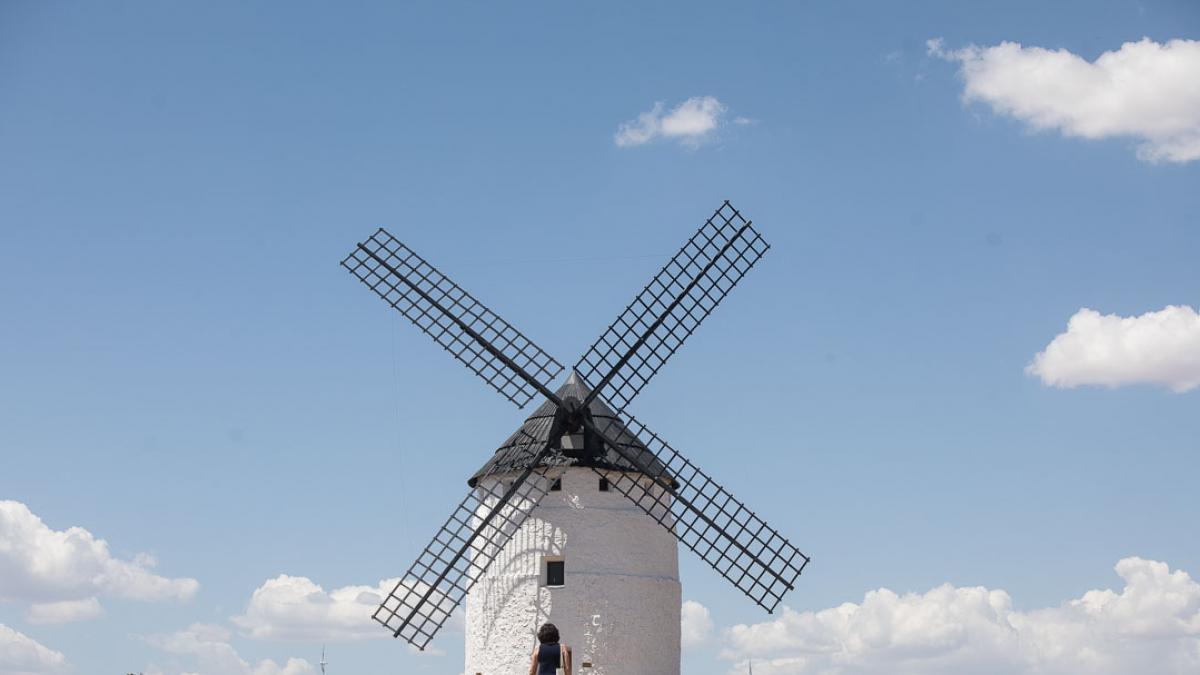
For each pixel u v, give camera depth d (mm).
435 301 30203
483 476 29500
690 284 30906
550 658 19266
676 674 29281
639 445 29578
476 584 29297
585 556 28406
